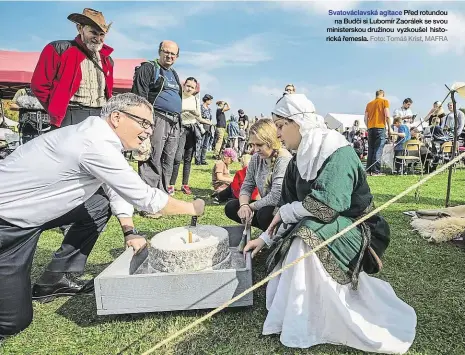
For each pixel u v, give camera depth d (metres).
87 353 2.11
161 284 2.28
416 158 9.84
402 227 4.34
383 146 9.73
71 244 2.69
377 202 5.89
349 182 2.12
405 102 12.83
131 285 2.27
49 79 3.73
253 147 3.14
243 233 3.19
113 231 4.27
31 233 2.15
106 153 2.06
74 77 3.76
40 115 7.37
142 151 4.74
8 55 11.51
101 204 2.68
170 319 2.37
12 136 8.91
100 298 2.28
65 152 2.04
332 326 2.10
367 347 2.02
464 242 3.60
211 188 7.32
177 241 2.58
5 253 2.08
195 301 2.30
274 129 3.02
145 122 2.17
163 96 4.99
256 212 3.25
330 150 2.16
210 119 11.87
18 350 2.14
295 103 2.30
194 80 6.47
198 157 12.11
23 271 2.14
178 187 7.39
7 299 2.09
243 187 3.47
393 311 2.25
